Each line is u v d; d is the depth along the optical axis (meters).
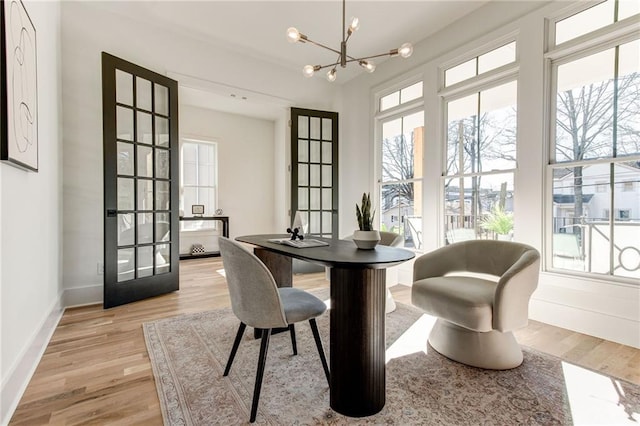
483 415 1.41
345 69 4.48
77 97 2.92
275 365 1.86
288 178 4.68
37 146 1.99
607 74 2.34
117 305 2.92
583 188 2.45
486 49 3.05
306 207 4.70
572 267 2.51
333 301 1.47
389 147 4.26
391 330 2.40
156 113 3.30
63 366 1.84
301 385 1.65
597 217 2.38
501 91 3.00
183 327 2.43
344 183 4.95
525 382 1.68
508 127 2.95
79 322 2.52
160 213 3.38
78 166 2.93
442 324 2.04
